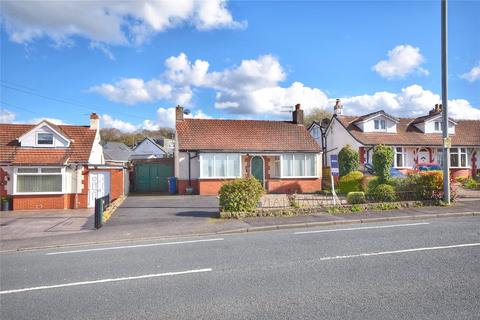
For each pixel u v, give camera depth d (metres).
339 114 32.81
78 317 4.72
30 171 18.66
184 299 5.23
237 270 6.59
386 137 29.02
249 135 27.22
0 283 6.34
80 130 22.52
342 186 21.27
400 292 5.18
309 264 6.81
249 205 13.59
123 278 6.36
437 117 30.36
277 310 4.70
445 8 14.29
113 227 12.20
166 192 27.53
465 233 9.28
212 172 24.55
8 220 14.60
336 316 4.45
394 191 14.86
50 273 6.92
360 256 7.26
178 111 28.22
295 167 26.03
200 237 10.30
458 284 5.45
